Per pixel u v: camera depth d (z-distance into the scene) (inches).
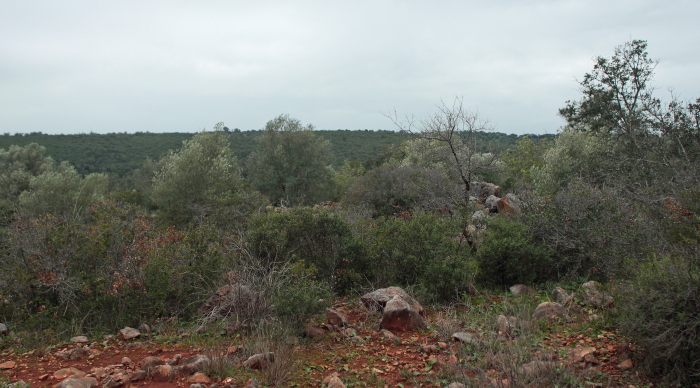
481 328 203.8
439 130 431.5
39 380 158.9
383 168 739.4
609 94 690.2
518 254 291.1
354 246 296.8
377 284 288.8
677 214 230.2
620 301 176.1
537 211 335.3
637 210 288.7
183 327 229.0
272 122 1042.7
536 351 167.2
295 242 297.9
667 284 153.1
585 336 194.2
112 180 1598.2
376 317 235.9
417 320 217.6
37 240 256.4
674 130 481.1
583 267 299.4
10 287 246.2
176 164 789.2
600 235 286.7
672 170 355.9
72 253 254.7
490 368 160.9
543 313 222.2
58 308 239.8
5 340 209.6
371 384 155.6
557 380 144.1
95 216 288.5
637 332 157.8
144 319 235.8
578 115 736.3
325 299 227.1
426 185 641.0
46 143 2096.5
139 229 288.7
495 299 266.1
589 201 307.1
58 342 210.7
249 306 218.2
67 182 928.9
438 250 280.2
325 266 293.4
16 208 303.6
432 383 153.1
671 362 151.2
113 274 250.4
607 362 165.3
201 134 877.8
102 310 240.1
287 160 1011.3
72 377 151.0
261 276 242.7
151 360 167.6
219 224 507.8
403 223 304.8
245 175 1153.4
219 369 160.9
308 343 198.8
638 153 532.4
